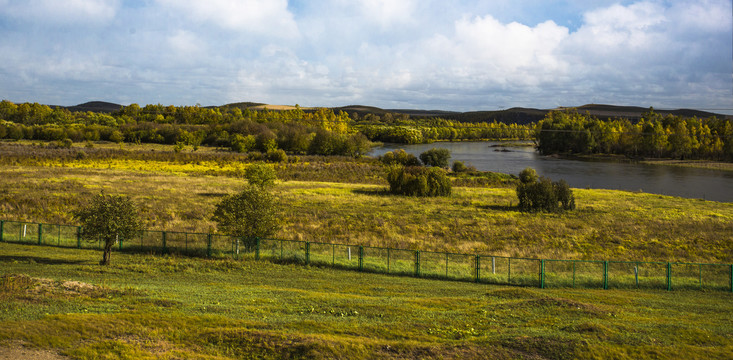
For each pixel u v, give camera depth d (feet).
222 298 70.28
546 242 133.49
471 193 245.86
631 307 74.02
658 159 514.27
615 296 81.82
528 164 461.78
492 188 274.98
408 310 66.33
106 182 236.63
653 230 152.87
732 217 179.32
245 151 462.19
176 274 90.12
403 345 49.65
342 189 245.65
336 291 81.66
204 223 144.87
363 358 46.52
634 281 91.86
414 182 232.94
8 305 57.26
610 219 173.47
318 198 210.79
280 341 49.55
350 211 180.24
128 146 490.90
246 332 51.44
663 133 526.16
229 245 111.65
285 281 88.12
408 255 110.32
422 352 48.29
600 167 433.89
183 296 70.23
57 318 52.70
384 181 301.02
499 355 48.19
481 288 86.74
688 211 193.16
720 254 121.08
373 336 53.98
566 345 50.47
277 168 333.01
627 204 213.46
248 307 64.80
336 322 58.90
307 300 70.69
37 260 96.84
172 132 543.39
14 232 123.24
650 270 100.22
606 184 315.99
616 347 51.34
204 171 308.60
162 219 150.41
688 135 486.38
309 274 94.43
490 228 153.38
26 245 113.50
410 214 177.88
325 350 47.06
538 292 81.51
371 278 92.89
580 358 48.03
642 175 370.12
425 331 56.75
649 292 86.69
